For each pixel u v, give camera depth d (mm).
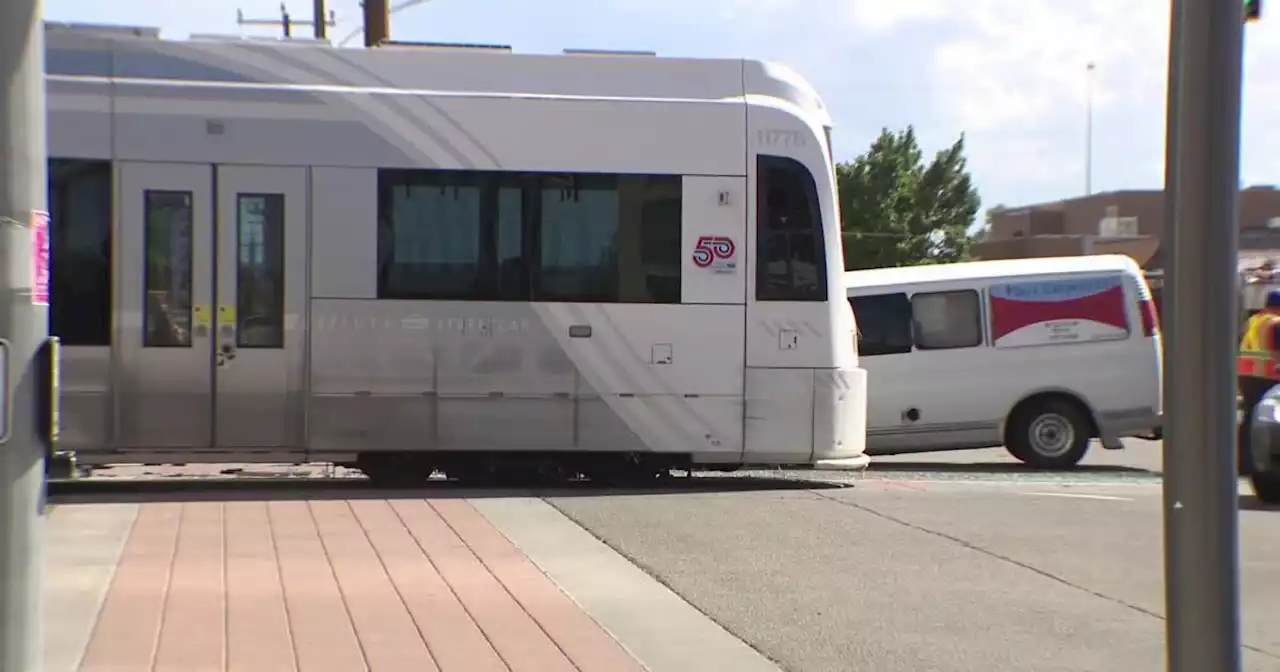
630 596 7414
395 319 11219
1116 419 15211
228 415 11023
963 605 7332
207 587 7336
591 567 8133
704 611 7098
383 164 11242
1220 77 3689
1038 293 15289
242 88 11094
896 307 15164
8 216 4141
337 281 11156
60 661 5840
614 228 11477
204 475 13836
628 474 12352
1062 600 7473
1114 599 7496
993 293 15273
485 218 11359
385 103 11258
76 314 10836
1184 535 3750
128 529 9055
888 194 55688
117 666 5781
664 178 11531
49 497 10703
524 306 11352
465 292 11312
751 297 11555
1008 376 15180
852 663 6152
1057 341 15258
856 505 10672
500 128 11406
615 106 11523
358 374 11172
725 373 11516
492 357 11328
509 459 11555
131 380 10891
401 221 11258
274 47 11211
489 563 8156
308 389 11109
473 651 6172
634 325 11453
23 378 4176
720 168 11578
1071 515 10328
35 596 4215
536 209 11414
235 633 6383
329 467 14484
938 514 10289
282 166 11109
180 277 10969
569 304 11406
